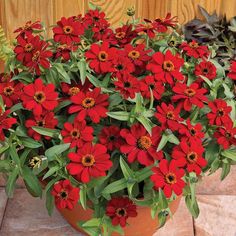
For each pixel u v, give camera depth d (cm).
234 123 71
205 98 66
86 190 65
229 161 70
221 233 84
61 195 63
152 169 62
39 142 68
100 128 68
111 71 66
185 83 73
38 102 64
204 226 85
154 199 66
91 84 71
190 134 64
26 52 69
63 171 66
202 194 92
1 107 66
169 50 70
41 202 89
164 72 67
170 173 62
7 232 83
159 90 66
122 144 65
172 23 80
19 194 91
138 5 119
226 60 117
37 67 68
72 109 64
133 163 66
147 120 63
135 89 64
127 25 78
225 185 94
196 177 68
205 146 72
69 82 68
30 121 65
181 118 66
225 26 122
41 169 66
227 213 88
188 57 78
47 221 85
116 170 68
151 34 74
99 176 63
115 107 66
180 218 86
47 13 118
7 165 68
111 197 68
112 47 72
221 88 72
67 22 72
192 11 122
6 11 117
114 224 66
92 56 67
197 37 121
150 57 69
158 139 64
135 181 64
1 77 74
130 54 69
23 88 67
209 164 70
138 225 73
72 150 65
